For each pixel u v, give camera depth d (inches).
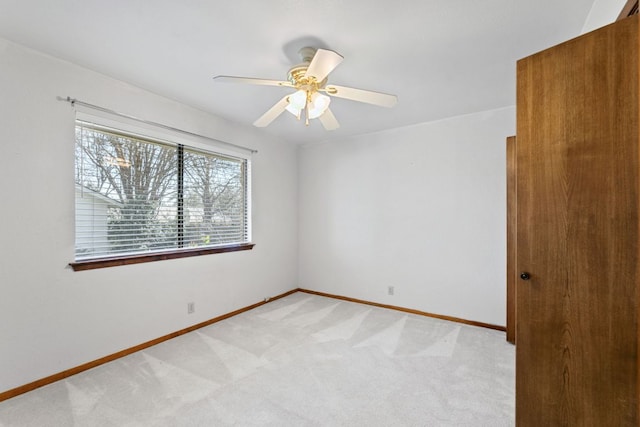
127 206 93.8
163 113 99.2
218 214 123.8
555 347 44.8
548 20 60.8
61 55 74.1
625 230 38.5
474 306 116.3
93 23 61.2
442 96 99.5
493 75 84.7
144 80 87.5
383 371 81.3
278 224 151.7
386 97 71.1
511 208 99.1
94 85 82.4
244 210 135.6
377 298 139.3
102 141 87.8
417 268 128.9
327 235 155.4
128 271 91.0
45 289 74.3
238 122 126.6
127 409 65.1
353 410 65.2
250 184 135.6
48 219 74.8
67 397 69.1
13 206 69.4
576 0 55.2
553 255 44.8
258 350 93.7
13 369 69.2
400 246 133.1
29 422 60.8
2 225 67.8
